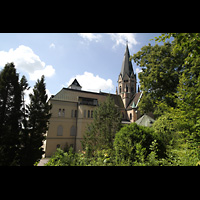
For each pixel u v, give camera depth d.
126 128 8.16
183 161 4.04
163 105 6.59
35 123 16.30
